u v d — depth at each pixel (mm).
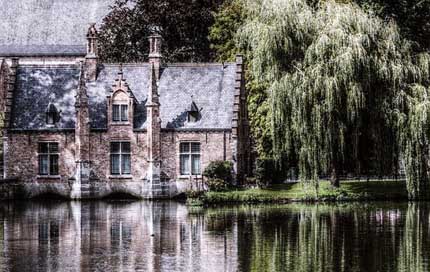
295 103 78688
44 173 92375
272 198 81188
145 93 93812
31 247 55406
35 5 130250
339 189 82562
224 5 115688
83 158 91438
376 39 79625
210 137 90750
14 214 74375
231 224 65125
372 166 81688
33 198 92062
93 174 91750
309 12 80000
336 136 78750
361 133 80562
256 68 81125
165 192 90938
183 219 68875
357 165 81312
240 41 83375
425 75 80625
